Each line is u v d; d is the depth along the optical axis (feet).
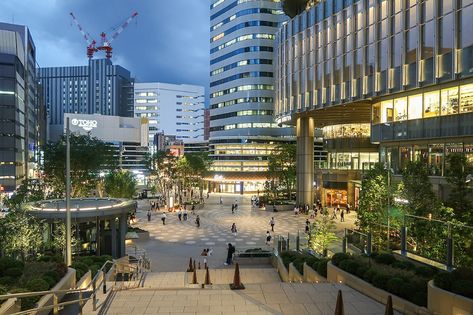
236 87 358.64
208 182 370.53
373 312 37.76
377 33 137.90
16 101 285.23
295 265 71.72
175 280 77.61
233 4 363.15
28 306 35.06
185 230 158.61
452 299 33.73
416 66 120.88
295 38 195.11
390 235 77.92
